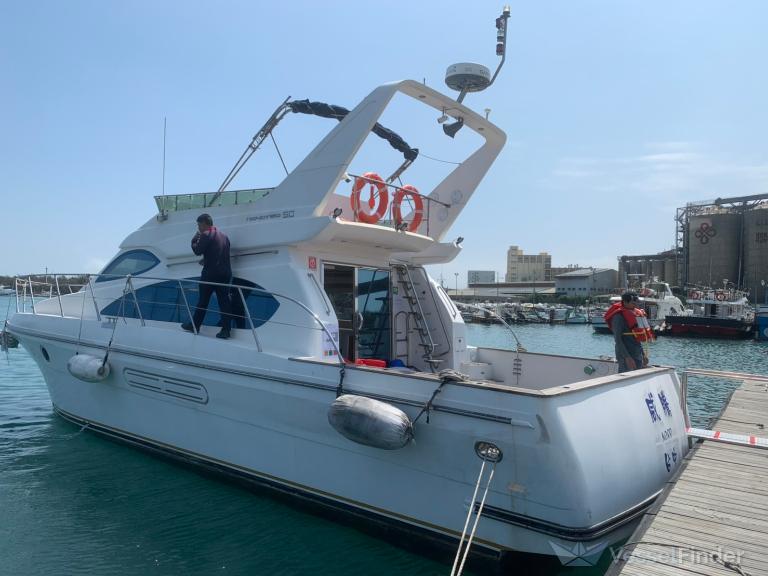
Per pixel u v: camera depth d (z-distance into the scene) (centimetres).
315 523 566
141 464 721
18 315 930
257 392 586
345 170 601
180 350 661
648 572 349
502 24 723
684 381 721
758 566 356
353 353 696
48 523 580
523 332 5156
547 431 413
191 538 549
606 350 3347
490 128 724
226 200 732
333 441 539
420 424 478
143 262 794
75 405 840
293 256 641
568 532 421
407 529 506
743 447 612
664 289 6694
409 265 781
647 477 487
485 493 454
